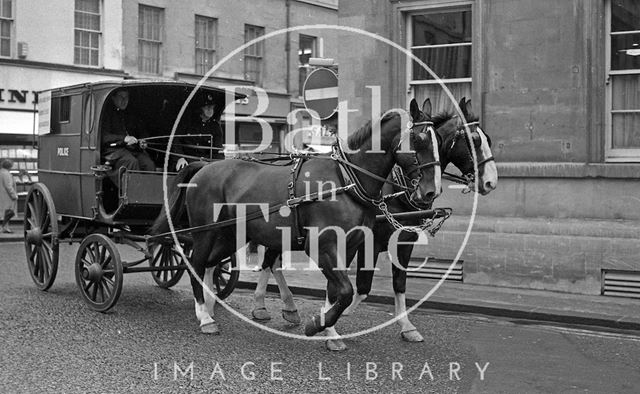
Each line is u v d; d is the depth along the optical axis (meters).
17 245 16.98
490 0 11.85
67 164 9.95
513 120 11.68
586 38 11.12
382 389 6.25
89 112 9.44
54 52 23.41
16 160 22.64
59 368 6.64
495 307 9.67
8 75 22.44
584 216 11.10
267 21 27.42
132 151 9.79
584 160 11.16
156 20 25.39
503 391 6.26
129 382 6.27
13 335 7.79
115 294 8.77
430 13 12.65
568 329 8.82
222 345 7.67
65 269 12.96
